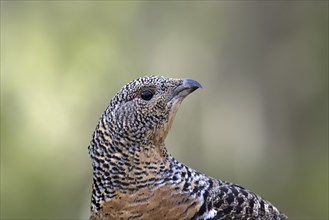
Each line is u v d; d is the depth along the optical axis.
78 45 36.59
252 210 14.90
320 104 38.19
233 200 14.70
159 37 39.44
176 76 39.34
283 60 38.75
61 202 33.88
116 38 37.94
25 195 33.06
